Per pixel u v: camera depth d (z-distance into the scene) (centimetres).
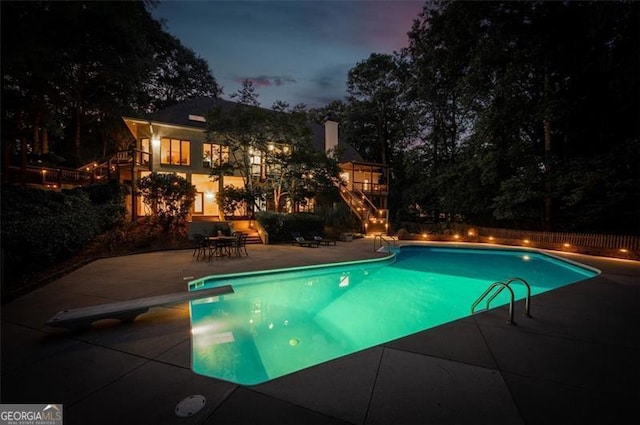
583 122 1555
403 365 312
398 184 2780
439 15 1848
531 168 1541
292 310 635
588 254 1255
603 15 1277
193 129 1783
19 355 340
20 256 674
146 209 1619
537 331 409
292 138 1648
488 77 1619
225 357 399
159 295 586
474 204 1927
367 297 762
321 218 1681
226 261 984
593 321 449
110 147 2505
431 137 2369
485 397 257
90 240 1091
